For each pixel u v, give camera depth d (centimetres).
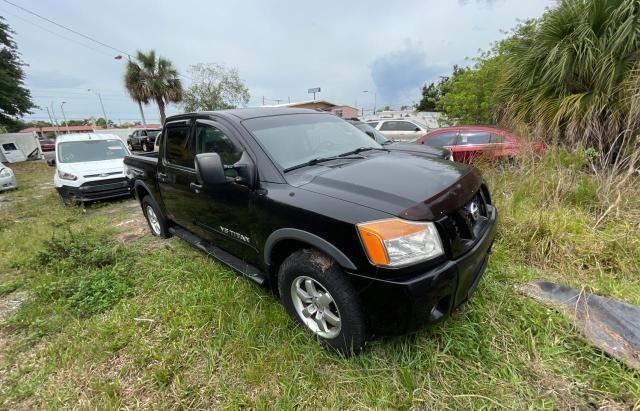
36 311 275
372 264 164
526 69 549
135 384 196
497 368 184
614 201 338
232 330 228
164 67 2109
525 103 548
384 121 1202
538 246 294
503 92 608
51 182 1120
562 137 486
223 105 1994
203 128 290
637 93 394
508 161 439
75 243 388
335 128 313
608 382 170
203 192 277
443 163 241
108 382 199
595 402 162
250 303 253
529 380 176
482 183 235
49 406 185
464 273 178
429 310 168
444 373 183
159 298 278
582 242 287
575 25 486
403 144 386
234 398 179
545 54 518
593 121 444
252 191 227
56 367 214
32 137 2284
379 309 170
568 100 465
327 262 186
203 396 184
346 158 256
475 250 187
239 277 290
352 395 175
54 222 553
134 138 2297
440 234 171
